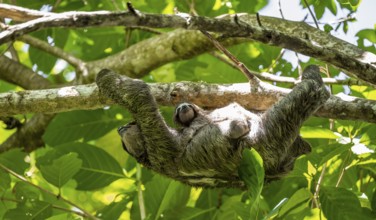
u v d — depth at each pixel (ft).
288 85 49.57
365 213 37.70
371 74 32.07
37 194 43.73
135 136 35.35
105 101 35.09
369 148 38.91
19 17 29.25
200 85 34.71
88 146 46.01
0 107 35.70
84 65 52.29
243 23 30.96
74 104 35.42
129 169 50.49
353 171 43.37
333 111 34.27
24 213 40.32
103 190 51.93
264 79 40.88
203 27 30.53
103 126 51.42
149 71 51.19
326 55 31.99
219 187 35.37
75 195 52.75
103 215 43.96
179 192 44.52
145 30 52.01
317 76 34.22
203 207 47.78
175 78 54.75
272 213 31.78
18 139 52.95
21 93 35.81
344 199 37.17
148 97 34.14
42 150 56.13
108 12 28.84
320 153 40.50
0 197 41.34
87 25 28.66
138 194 41.91
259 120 33.27
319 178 40.01
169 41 49.55
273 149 32.71
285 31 38.81
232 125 32.83
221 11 53.21
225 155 33.19
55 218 35.60
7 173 41.78
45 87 53.67
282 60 51.98
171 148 34.27
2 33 27.25
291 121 32.58
